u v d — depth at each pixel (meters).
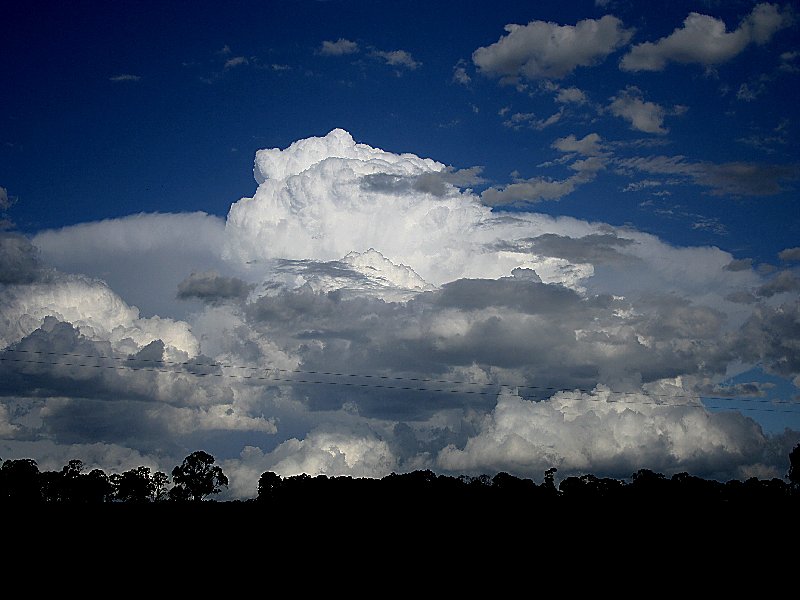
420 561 74.12
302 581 67.25
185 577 67.19
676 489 100.44
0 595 60.44
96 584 64.06
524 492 103.44
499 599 63.19
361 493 102.19
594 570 71.81
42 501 119.88
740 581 68.31
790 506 94.00
